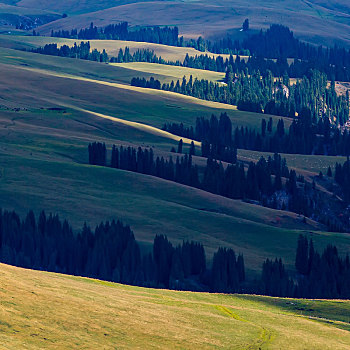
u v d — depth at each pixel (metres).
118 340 181.62
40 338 169.00
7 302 181.50
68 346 169.62
